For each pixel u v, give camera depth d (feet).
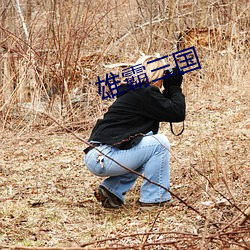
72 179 33.91
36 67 49.34
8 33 50.39
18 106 48.83
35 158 38.88
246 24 61.52
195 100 50.65
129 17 65.16
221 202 26.50
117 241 23.43
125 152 27.53
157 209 27.76
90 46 55.88
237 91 51.93
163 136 27.99
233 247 21.12
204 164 33.32
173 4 62.03
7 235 25.30
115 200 28.48
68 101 48.78
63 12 54.80
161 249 22.89
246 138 38.47
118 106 28.04
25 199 30.30
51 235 25.35
